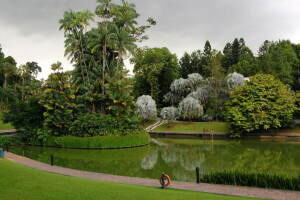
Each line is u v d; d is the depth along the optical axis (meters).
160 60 59.72
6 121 34.81
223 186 13.27
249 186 13.27
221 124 47.59
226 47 88.62
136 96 61.50
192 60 75.31
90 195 9.45
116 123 34.22
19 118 34.12
